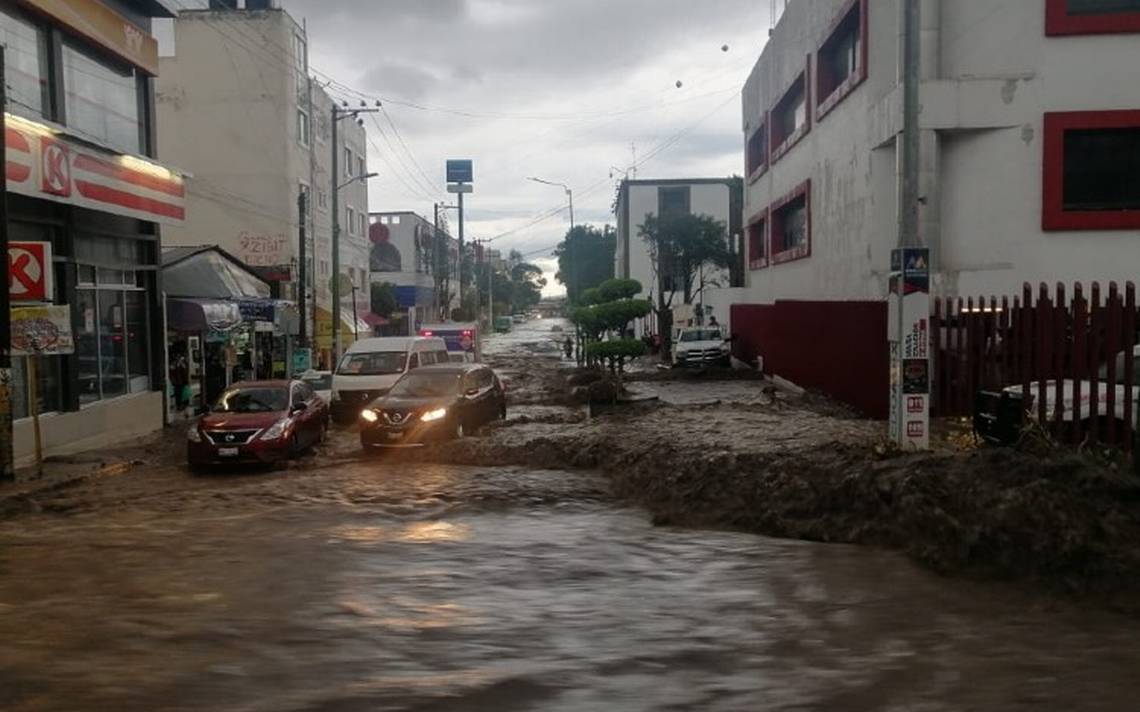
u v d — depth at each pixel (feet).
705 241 159.43
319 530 32.01
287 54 115.96
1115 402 35.53
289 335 99.81
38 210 53.72
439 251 252.21
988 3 58.44
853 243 71.10
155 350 69.41
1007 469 25.82
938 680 16.72
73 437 55.83
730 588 23.31
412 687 16.55
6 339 43.47
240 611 21.58
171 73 115.75
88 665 17.87
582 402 83.76
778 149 104.53
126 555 28.09
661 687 16.49
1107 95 57.67
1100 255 58.18
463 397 55.72
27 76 53.47
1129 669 17.24
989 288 58.85
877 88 65.00
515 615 21.13
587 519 33.50
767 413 59.57
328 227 135.33
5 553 28.73
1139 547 22.41
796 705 15.61
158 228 69.67
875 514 28.09
